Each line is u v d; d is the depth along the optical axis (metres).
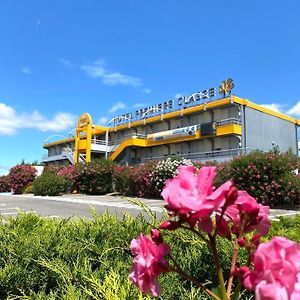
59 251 3.00
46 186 30.98
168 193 1.06
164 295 2.22
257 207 1.13
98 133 62.09
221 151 41.56
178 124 49.84
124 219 3.52
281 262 0.85
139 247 1.16
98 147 58.28
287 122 47.25
